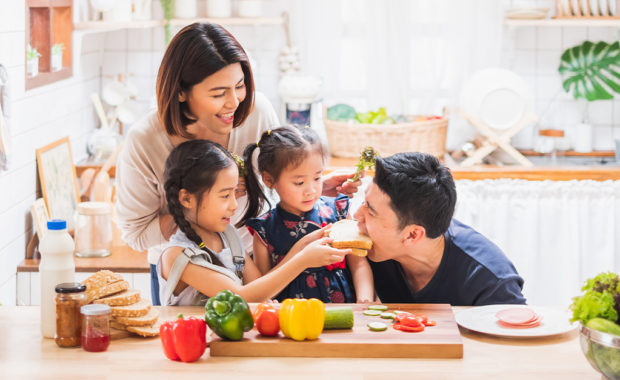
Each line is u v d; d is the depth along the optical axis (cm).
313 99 394
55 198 315
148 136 196
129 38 412
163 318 173
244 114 192
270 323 159
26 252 299
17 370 148
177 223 180
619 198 362
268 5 412
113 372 147
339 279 199
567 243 365
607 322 138
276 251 201
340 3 412
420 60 418
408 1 410
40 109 309
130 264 302
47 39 318
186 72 179
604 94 411
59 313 159
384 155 372
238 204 208
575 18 393
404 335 159
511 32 407
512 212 364
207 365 151
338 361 152
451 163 384
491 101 378
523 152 411
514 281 188
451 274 191
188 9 391
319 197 205
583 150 410
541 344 162
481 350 158
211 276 177
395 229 177
